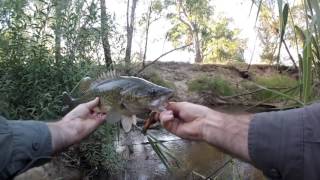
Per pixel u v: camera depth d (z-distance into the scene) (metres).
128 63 2.34
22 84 1.94
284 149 0.34
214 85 4.91
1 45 1.99
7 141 0.50
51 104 1.80
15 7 1.98
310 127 0.34
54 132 0.56
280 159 0.34
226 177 1.30
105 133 1.99
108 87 0.59
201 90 4.95
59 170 1.90
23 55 2.02
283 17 0.68
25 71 1.98
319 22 0.56
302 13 0.75
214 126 0.41
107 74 0.65
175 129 0.45
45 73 1.97
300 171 0.34
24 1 2.04
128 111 0.56
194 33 9.18
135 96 0.53
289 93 0.84
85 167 2.09
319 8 0.56
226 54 9.45
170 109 0.46
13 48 2.00
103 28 2.21
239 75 5.57
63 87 1.95
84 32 2.13
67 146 0.58
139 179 2.02
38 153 0.53
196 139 0.43
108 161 2.13
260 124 0.36
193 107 0.44
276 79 4.52
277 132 0.35
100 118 0.61
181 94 4.95
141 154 2.37
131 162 2.25
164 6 7.38
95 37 2.17
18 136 0.51
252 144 0.35
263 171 0.35
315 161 0.33
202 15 8.84
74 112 0.60
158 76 4.86
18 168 0.51
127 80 0.57
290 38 0.83
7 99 1.90
